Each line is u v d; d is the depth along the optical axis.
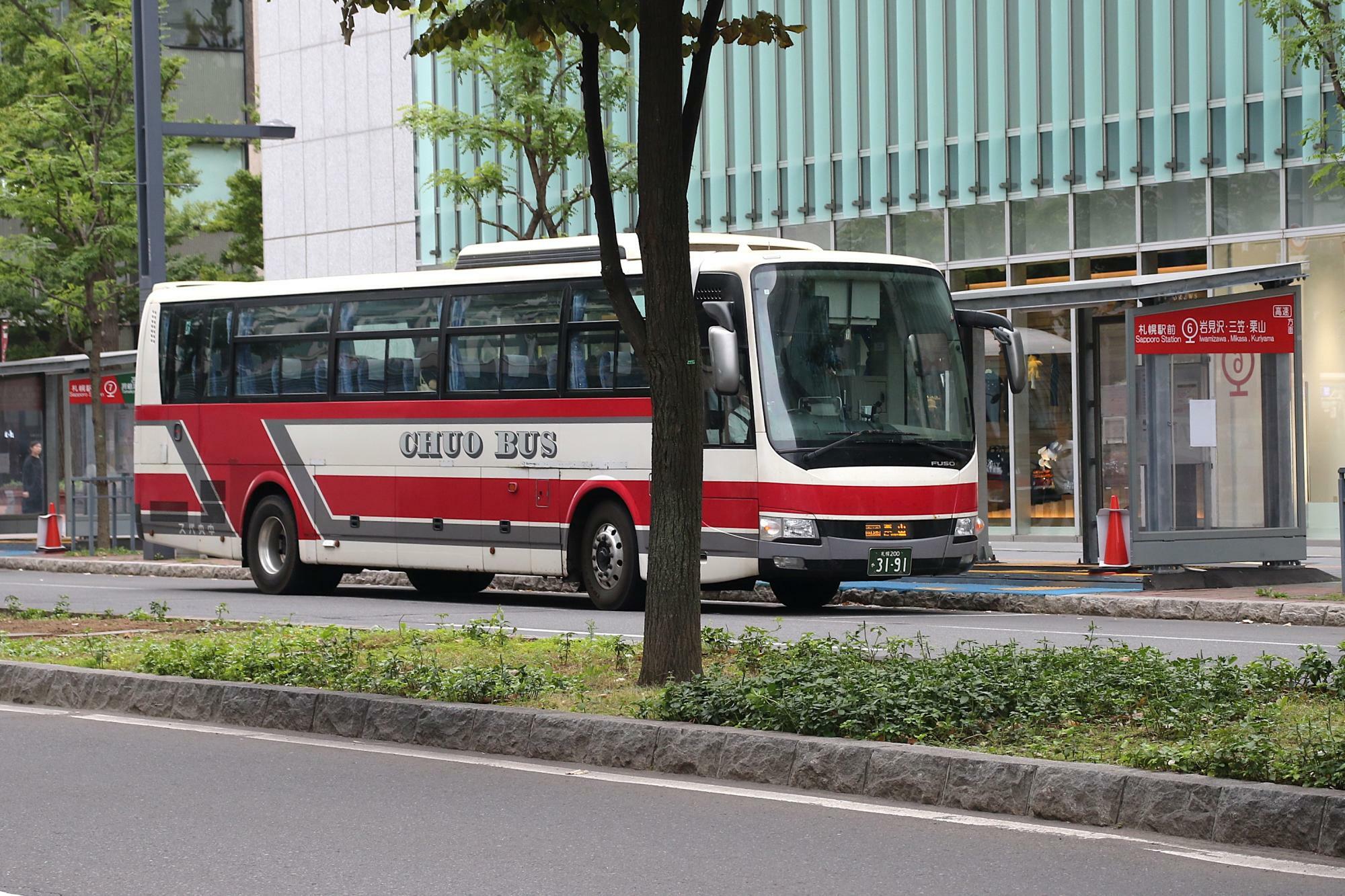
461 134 29.56
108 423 35.16
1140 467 20.44
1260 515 20.97
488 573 22.47
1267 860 7.43
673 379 11.80
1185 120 29.09
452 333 22.83
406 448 23.23
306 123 43.44
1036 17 30.64
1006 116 31.08
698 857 7.75
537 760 10.38
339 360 24.19
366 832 8.38
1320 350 28.12
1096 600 19.45
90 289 36.88
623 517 20.80
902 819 8.44
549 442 21.56
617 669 12.90
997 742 9.35
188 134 28.80
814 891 7.10
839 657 11.89
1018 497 31.22
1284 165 28.06
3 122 36.50
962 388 20.66
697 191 35.22
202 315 26.08
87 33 37.62
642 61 11.66
